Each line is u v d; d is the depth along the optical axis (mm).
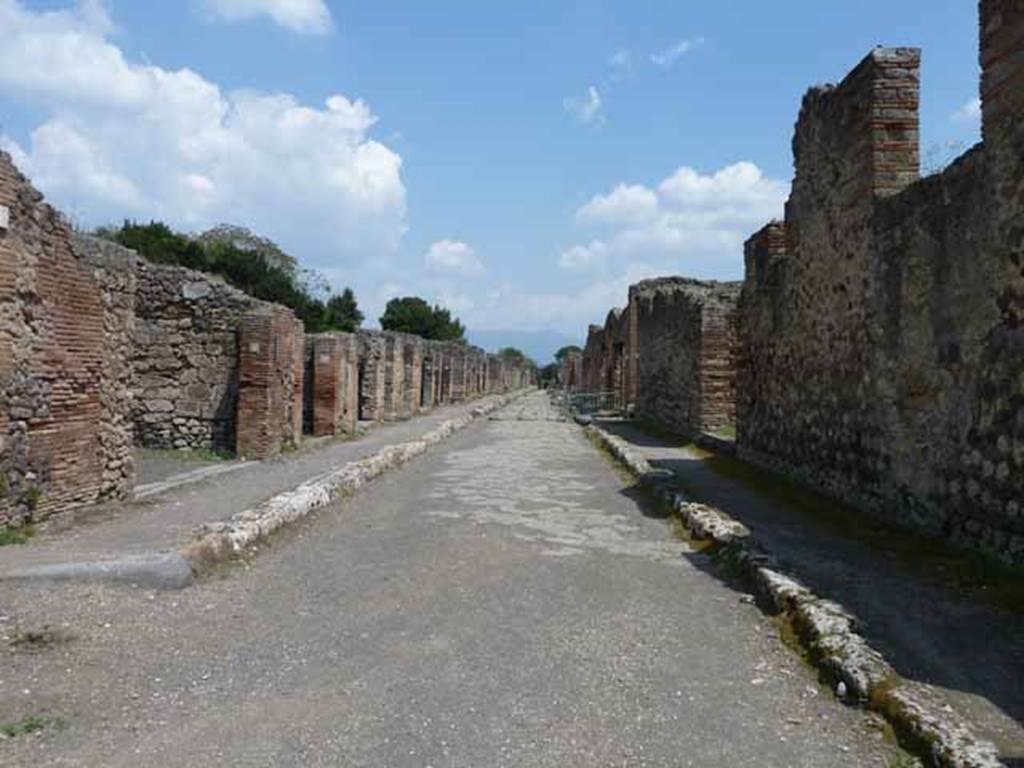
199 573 7219
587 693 4883
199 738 4188
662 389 25688
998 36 7082
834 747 4172
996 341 7105
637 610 6645
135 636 5648
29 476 8742
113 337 10516
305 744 4137
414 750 4090
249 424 15812
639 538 9578
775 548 8008
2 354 8227
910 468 8781
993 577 6617
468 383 48688
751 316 15438
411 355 32656
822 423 11586
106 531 8758
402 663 5340
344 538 9367
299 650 5555
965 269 7633
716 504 10750
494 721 4457
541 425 30453
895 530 8703
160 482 12547
